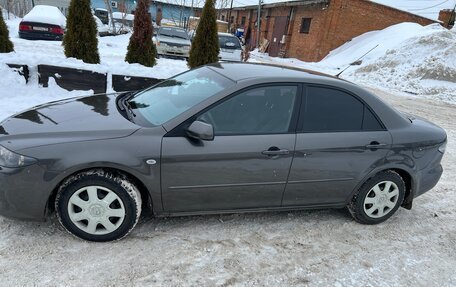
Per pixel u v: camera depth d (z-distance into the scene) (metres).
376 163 3.62
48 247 2.97
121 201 3.01
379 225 3.94
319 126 3.44
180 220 3.56
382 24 24.38
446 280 3.17
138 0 8.05
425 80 15.54
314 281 2.97
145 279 2.75
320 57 23.92
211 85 3.45
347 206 3.86
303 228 3.70
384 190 3.81
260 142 3.20
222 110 3.17
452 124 9.32
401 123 3.77
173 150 2.99
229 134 3.16
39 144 2.82
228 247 3.24
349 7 23.31
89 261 2.87
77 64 6.97
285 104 3.35
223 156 3.11
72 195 2.92
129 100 3.83
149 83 7.24
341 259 3.28
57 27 15.67
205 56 8.27
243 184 3.27
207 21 8.17
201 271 2.91
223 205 3.35
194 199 3.21
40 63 6.72
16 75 6.61
